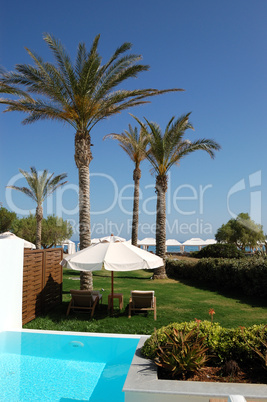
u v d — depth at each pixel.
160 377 3.97
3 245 7.43
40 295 9.37
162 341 4.47
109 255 9.16
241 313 9.78
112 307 9.74
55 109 13.55
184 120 17.39
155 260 9.43
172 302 11.43
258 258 14.22
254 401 3.21
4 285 7.45
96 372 5.41
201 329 4.61
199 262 17.17
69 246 39.72
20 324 8.06
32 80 12.67
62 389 4.79
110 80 13.42
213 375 4.02
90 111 13.50
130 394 3.48
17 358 5.99
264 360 3.97
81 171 13.48
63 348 6.50
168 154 18.47
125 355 6.18
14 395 4.61
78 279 17.83
